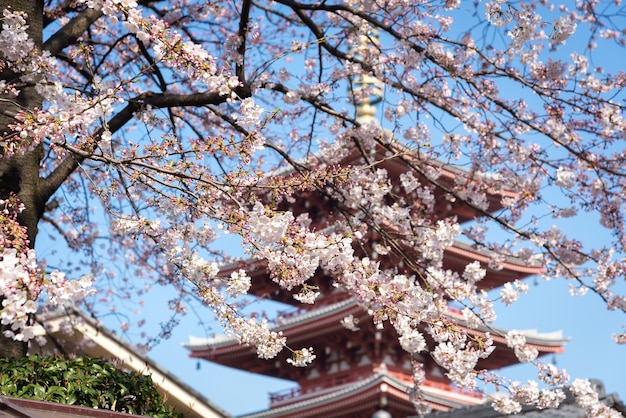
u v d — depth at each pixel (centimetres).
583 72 1043
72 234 1403
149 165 669
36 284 516
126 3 616
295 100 1000
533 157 1098
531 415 1291
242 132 941
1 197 816
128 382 705
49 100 616
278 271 673
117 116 911
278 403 3117
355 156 1184
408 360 2920
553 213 1123
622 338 1002
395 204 1010
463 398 2931
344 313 2741
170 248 752
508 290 933
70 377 672
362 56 1108
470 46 1009
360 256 2173
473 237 1126
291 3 998
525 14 859
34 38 875
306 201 2695
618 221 1108
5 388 641
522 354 920
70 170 875
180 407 1659
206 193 693
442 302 950
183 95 913
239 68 926
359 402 2700
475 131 1089
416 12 1076
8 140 647
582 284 1025
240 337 730
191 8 1212
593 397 912
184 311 1338
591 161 1057
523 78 1047
